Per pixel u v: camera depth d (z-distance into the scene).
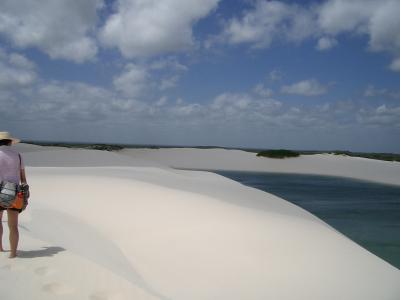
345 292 4.50
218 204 8.48
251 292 4.26
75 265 3.87
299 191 18.52
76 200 8.46
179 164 38.84
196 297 4.01
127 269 4.45
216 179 16.89
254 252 5.50
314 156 41.25
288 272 4.91
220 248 5.60
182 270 4.75
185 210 7.68
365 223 10.52
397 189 20.28
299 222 7.88
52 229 5.81
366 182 24.53
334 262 5.46
